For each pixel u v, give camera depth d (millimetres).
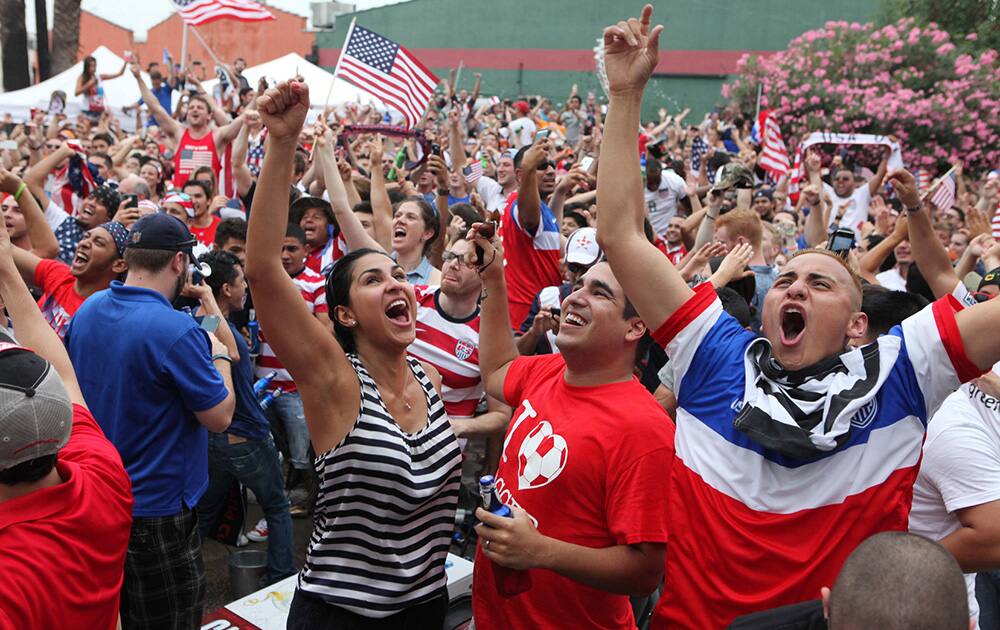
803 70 21328
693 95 30172
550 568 2488
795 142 20406
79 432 2586
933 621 1695
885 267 8000
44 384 2176
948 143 19953
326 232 6867
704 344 2627
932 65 20375
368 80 8469
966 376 2381
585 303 2770
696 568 2527
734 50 29625
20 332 2855
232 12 12203
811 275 2643
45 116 15641
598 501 2648
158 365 3615
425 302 4926
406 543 2662
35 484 2256
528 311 6516
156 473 3672
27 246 6062
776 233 7797
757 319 5629
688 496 2580
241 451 4832
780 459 2414
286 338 2572
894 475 2402
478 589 2885
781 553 2387
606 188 2680
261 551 5309
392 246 6059
